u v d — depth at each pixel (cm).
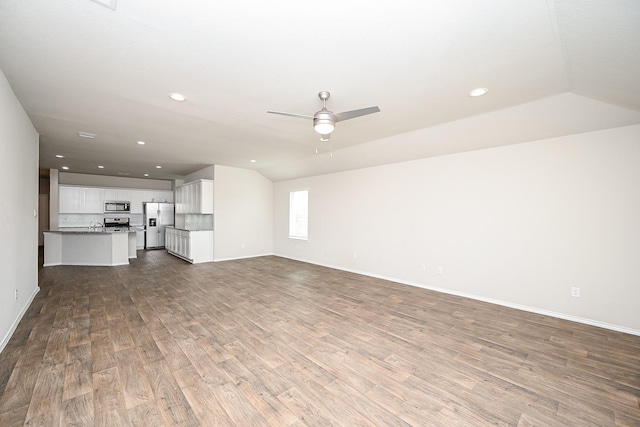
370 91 277
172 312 358
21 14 168
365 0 155
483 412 182
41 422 167
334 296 432
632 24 154
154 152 559
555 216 351
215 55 215
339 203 635
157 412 178
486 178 411
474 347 269
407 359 247
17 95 290
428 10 163
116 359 241
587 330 310
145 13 168
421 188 488
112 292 443
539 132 347
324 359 246
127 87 271
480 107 317
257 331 303
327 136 361
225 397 194
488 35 187
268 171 764
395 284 506
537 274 365
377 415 178
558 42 192
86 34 190
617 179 311
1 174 249
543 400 194
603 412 182
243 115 345
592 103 284
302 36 190
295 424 170
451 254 449
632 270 302
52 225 768
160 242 969
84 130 410
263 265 676
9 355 245
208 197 713
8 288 273
